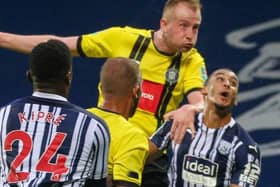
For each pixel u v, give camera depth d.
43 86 11.76
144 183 15.59
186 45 14.88
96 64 25.86
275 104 26.19
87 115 11.74
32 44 15.32
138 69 12.80
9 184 11.39
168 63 15.18
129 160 12.37
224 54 26.12
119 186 12.27
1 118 11.72
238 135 14.95
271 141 26.12
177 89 15.23
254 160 14.80
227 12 26.19
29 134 11.56
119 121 12.55
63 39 15.41
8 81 25.89
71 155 11.50
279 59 26.22
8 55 25.94
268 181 25.95
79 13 25.89
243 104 26.20
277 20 26.25
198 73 15.29
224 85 14.84
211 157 14.87
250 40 26.22
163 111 15.22
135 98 12.78
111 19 25.88
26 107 11.70
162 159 15.65
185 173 14.96
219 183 14.88
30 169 11.41
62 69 11.73
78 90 25.75
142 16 25.75
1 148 11.60
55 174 11.38
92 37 15.38
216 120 14.95
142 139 12.55
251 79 26.19
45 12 25.95
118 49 15.30
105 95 12.70
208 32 26.11
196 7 14.89
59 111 11.68
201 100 14.98
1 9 25.94
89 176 11.66
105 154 11.74
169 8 14.93
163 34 15.05
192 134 14.96
